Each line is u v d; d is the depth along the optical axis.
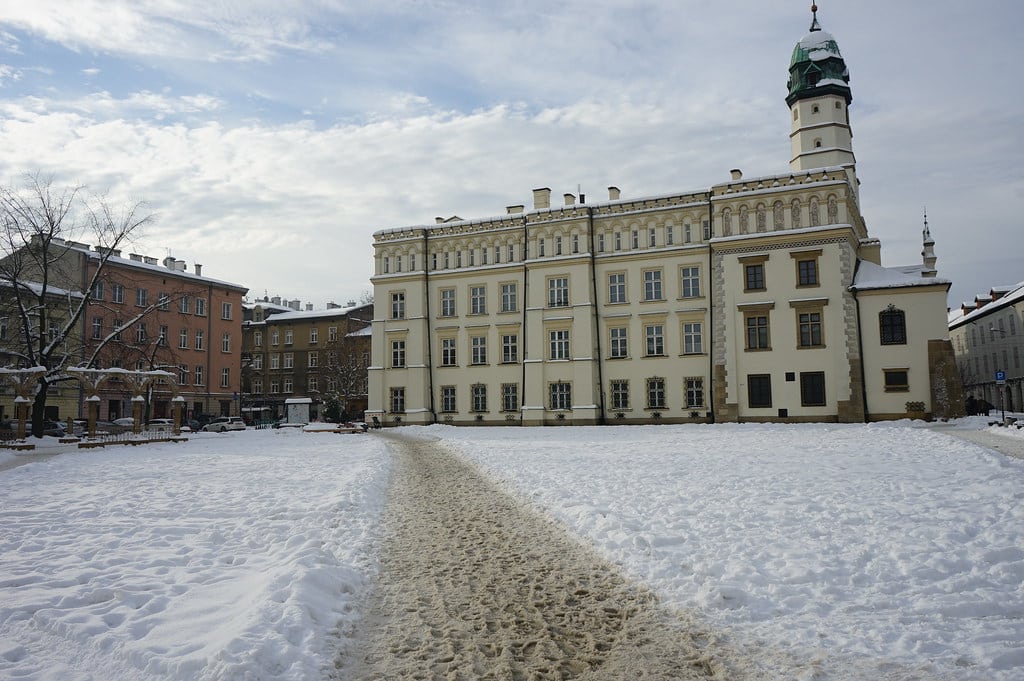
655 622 7.08
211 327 80.81
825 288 46.31
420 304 59.31
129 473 21.95
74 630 6.68
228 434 51.31
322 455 28.44
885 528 10.23
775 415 46.78
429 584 8.75
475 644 6.74
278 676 5.71
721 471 17.91
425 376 58.69
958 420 41.09
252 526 12.14
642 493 14.57
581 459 22.61
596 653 6.44
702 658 6.12
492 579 8.90
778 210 48.19
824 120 54.00
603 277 54.28
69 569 9.11
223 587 8.17
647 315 52.44
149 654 6.02
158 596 7.77
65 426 58.44
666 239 52.78
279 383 93.62
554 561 9.68
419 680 5.92
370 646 6.73
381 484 18.52
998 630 6.27
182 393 76.38
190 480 19.66
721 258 49.16
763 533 10.22
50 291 60.88
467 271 58.31
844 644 6.13
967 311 87.19
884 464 18.25
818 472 16.95
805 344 46.53
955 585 7.43
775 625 6.68
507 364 56.59
